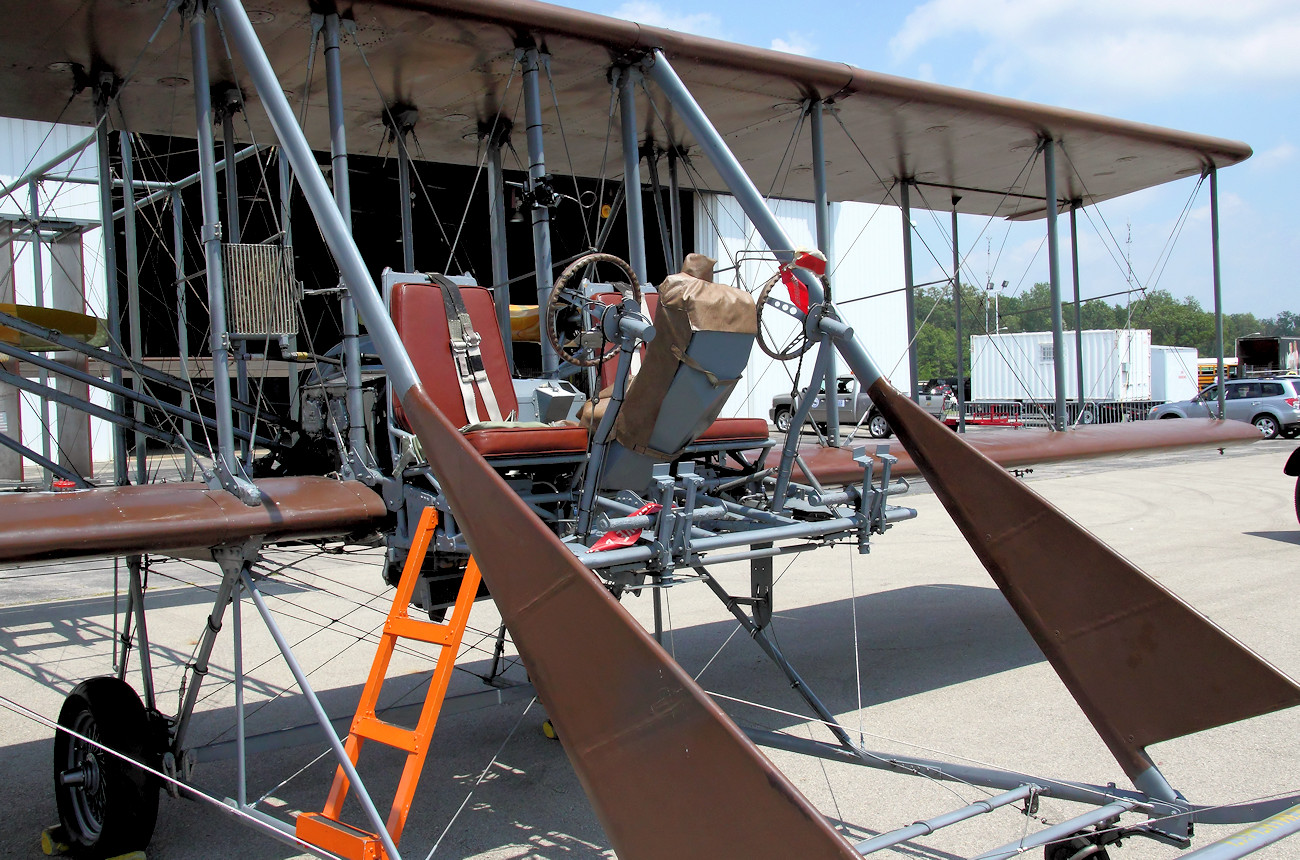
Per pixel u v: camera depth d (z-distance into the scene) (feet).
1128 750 11.48
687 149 26.78
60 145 43.04
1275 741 15.42
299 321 15.02
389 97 21.52
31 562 10.18
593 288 18.10
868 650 21.76
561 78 20.10
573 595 8.62
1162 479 55.21
